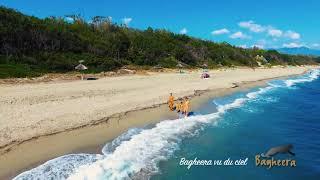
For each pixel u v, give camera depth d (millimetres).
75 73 41812
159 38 71000
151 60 57875
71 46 46531
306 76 88875
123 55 54344
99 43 52281
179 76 51656
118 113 25672
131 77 45469
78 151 17625
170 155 18391
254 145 21516
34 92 29688
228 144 21312
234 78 59625
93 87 34844
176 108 29453
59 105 25766
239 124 26750
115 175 15211
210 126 25328
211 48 85688
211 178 16031
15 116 21734
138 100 30688
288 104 38062
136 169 16125
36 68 38875
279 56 126875
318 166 18266
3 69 35438
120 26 67938
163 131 22797
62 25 53281
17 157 16047
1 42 38812
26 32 42156
